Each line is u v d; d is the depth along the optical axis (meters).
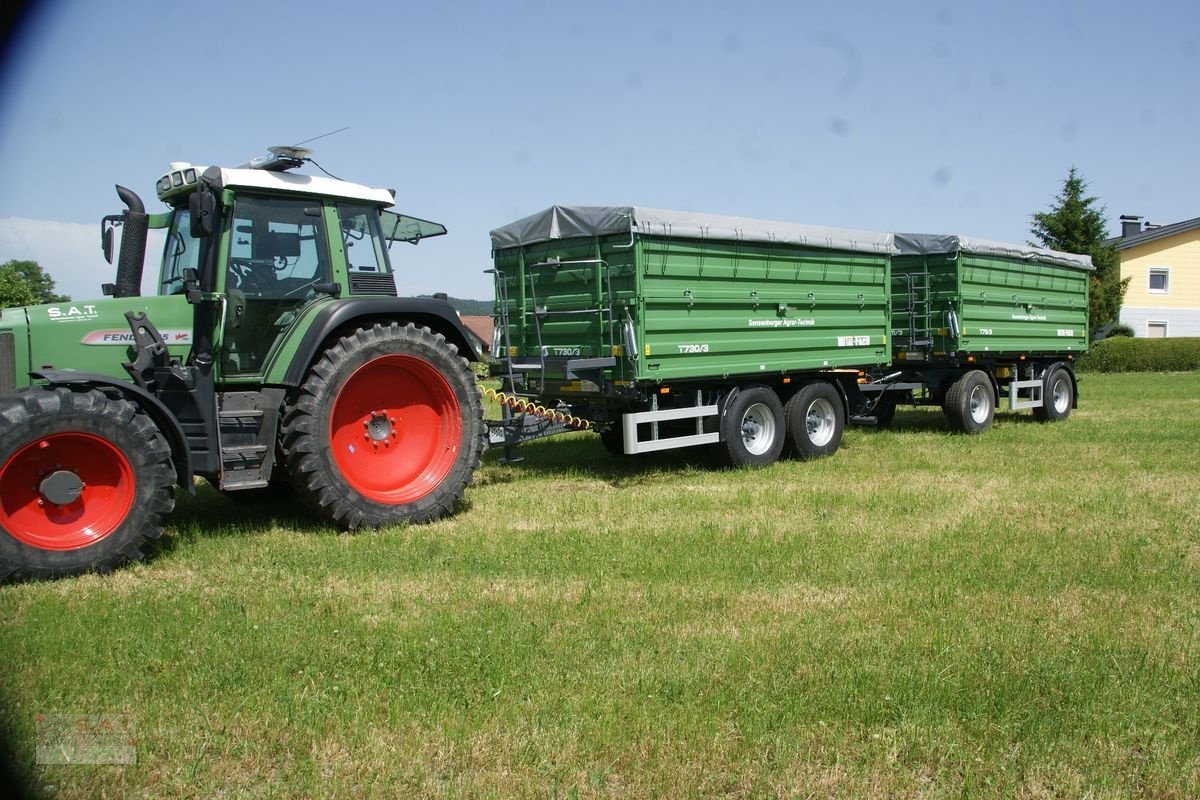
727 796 3.11
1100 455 10.78
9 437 5.27
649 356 8.80
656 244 8.77
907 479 9.12
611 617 4.76
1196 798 3.10
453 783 3.13
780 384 10.68
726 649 4.28
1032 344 14.91
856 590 5.28
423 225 8.03
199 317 6.40
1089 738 3.49
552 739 3.42
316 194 7.02
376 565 5.80
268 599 5.07
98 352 6.30
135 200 6.95
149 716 3.58
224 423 6.50
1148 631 4.61
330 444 6.63
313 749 3.35
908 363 13.59
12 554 5.29
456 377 7.36
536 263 9.66
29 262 21.20
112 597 5.06
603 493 8.35
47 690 3.79
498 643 4.34
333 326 6.68
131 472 5.71
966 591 5.29
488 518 7.27
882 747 3.39
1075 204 33.09
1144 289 36.28
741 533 6.64
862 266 11.27
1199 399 19.28
